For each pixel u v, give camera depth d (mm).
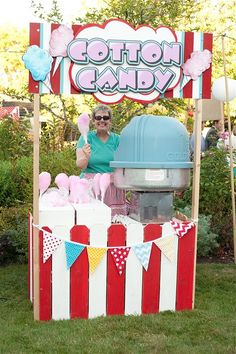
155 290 4184
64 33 3818
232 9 12453
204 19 11461
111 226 4027
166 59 4020
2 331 3785
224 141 7250
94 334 3736
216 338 3723
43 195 4312
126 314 4141
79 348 3508
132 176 4105
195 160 4246
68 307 4043
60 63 3865
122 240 4062
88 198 4332
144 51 3965
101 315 4098
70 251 3965
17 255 5715
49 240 3932
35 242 3936
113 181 4512
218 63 10039
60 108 8039
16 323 3963
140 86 4004
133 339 3676
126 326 3873
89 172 4758
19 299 4543
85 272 4027
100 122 4660
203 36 4078
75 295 4035
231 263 5797
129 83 3986
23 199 6680
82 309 4062
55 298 4012
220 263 5793
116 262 4059
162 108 7602
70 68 3881
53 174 6762
